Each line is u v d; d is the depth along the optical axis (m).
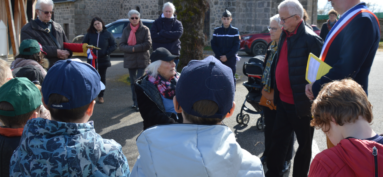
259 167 1.35
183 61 7.41
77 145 1.33
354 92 1.34
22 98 1.70
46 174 1.29
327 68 2.19
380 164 1.17
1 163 1.71
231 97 1.32
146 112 2.51
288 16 2.58
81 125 1.37
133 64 5.40
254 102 4.26
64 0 19.11
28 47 2.95
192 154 1.15
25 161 1.31
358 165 1.20
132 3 20.11
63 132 1.34
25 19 8.79
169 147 1.18
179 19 7.26
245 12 17.88
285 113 2.91
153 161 1.19
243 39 14.25
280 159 2.99
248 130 4.54
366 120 1.32
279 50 2.83
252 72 4.07
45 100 1.42
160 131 1.24
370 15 2.15
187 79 1.30
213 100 1.25
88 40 5.61
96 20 5.56
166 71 2.61
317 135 4.36
